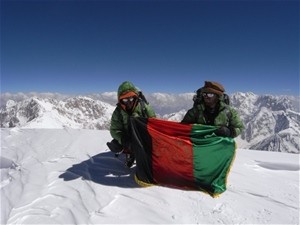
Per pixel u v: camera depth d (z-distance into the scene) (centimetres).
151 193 343
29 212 296
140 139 374
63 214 294
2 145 560
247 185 370
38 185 363
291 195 348
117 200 326
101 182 372
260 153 534
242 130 384
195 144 367
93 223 280
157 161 368
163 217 294
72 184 366
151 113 411
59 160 457
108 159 452
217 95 366
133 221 286
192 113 393
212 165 362
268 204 324
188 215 299
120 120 399
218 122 379
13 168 443
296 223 290
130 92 385
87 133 598
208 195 341
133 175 395
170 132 375
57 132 620
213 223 286
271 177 406
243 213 305
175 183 362
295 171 438
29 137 599
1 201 321
